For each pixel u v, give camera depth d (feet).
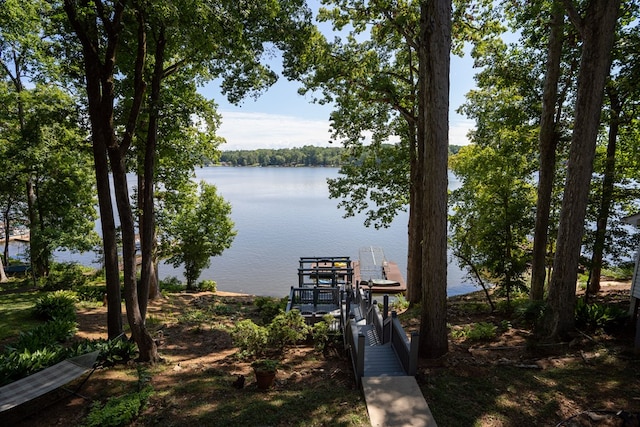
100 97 26.91
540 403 18.94
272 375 21.76
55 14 29.50
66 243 62.13
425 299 26.08
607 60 25.44
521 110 43.55
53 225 63.31
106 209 27.91
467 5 43.04
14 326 35.99
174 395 20.94
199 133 55.93
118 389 21.88
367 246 124.36
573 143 26.86
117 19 24.63
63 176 62.08
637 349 23.52
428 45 24.17
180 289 75.00
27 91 55.11
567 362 23.36
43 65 55.21
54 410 19.65
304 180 428.15
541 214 37.45
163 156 48.29
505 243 36.45
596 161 39.63
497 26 43.11
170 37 29.07
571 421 17.35
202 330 37.60
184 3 23.61
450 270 95.45
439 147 24.73
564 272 27.37
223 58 35.06
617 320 27.63
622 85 34.35
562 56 40.29
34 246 59.57
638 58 33.32
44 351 23.27
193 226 75.72
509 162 47.06
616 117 38.24
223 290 83.10
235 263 105.50
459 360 24.75
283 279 90.33
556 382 20.86
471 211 40.01
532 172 50.31
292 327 30.12
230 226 79.61
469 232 38.63
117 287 28.91
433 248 25.49
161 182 58.54
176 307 52.80
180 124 39.29
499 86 44.93
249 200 246.27
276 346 29.99
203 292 72.69
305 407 19.24
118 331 28.99
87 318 40.86
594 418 17.30
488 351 26.43
